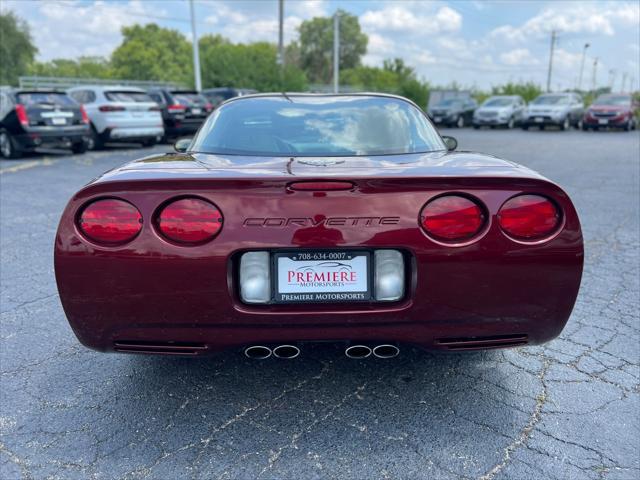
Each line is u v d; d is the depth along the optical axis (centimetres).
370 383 254
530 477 189
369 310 198
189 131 1584
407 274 199
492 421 223
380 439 211
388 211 192
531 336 207
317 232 192
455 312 199
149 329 201
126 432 217
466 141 1775
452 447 206
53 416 229
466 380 256
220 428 220
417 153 256
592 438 211
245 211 192
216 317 197
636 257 456
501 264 195
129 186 193
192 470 194
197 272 193
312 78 7281
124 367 272
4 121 1131
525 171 209
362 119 284
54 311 345
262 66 3088
